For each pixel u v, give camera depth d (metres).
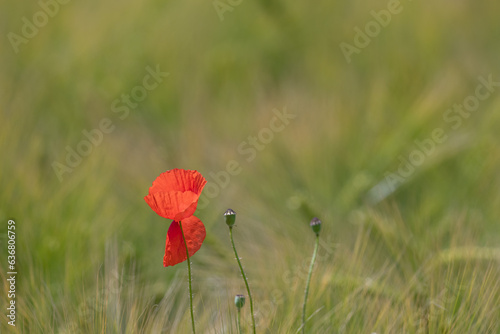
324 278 3.24
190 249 2.99
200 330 3.16
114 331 3.16
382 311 3.19
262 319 3.16
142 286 3.31
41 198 3.43
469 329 3.17
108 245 3.32
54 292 3.29
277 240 3.43
